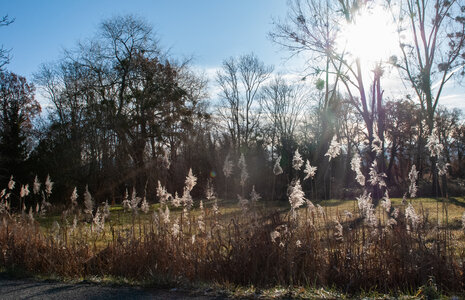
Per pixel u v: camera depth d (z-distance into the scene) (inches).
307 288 211.3
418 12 935.0
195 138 1284.4
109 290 216.8
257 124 1704.0
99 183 967.6
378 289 212.1
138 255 259.9
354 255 225.8
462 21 888.3
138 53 1146.7
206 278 235.3
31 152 1139.9
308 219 256.5
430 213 524.7
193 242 261.0
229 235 250.4
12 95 1348.4
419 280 212.5
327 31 956.0
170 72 1172.5
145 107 1084.5
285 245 235.1
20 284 238.5
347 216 256.5
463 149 1562.5
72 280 246.4
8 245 300.4
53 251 282.8
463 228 250.5
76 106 1033.5
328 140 1042.7
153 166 1021.2
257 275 228.8
